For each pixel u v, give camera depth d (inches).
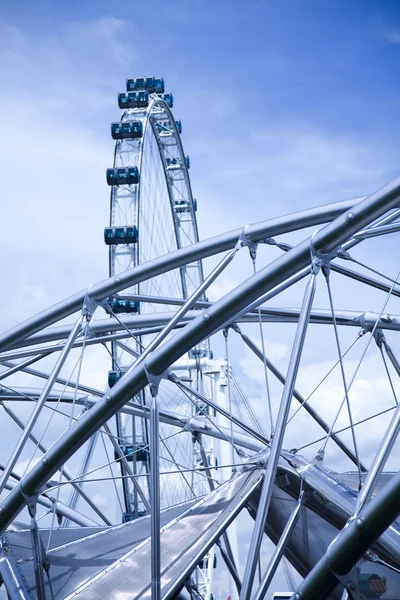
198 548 820.0
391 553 599.8
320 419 1416.1
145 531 944.9
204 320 713.0
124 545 904.9
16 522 1387.8
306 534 901.8
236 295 706.2
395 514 492.4
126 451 1849.2
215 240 1026.1
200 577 1721.2
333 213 938.1
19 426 1675.7
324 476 808.3
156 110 2427.4
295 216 948.6
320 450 903.7
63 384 1603.1
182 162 2522.1
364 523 503.2
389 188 640.4
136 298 1197.7
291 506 912.3
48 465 788.0
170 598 757.9
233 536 1761.8
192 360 2016.5
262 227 966.4
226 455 1888.5
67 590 806.5
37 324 1136.8
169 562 818.2
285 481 882.1
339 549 521.3
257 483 908.6
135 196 2011.6
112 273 1958.7
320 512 828.0
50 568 861.2
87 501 1850.4
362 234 888.3
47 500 1763.0
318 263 702.5
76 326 1079.6
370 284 1120.2
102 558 875.4
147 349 898.7
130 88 2445.9
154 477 714.2
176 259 1053.8
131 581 802.2
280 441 657.6
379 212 652.1
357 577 546.9
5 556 885.2
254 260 979.3
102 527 1041.5
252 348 1359.5
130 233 1940.2
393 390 1035.9
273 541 1044.5
